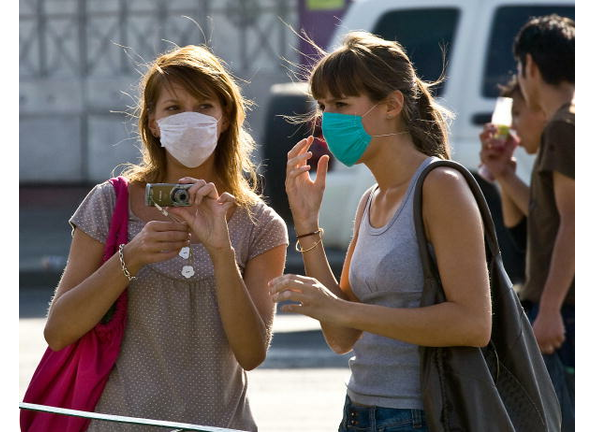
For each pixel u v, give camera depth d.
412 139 9.05
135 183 9.83
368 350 8.95
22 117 56.84
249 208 9.83
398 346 8.74
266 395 20.14
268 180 26.25
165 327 9.33
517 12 23.41
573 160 14.01
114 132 56.12
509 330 8.67
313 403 19.39
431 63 23.47
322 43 49.09
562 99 14.92
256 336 9.30
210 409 9.37
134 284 9.34
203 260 9.43
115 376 9.34
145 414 9.20
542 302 14.05
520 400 8.68
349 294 9.59
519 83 15.41
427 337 8.21
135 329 9.39
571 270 13.95
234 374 9.59
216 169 9.88
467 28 23.38
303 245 9.57
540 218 14.58
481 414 8.26
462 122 22.81
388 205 8.99
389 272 8.69
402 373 8.75
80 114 56.34
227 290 9.07
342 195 23.11
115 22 55.19
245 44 52.31
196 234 8.98
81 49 55.97
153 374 9.33
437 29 23.61
